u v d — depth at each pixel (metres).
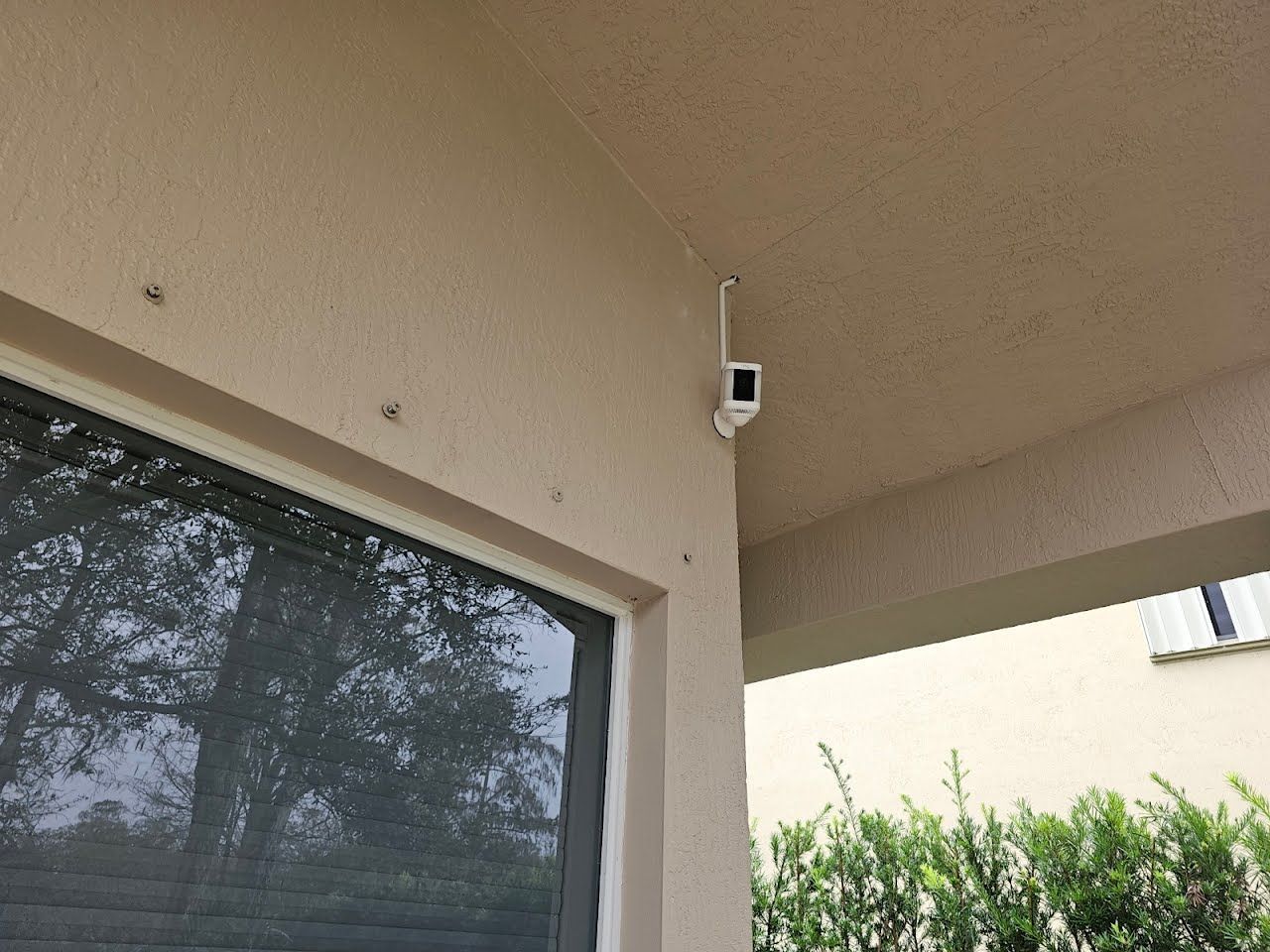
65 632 0.90
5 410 0.92
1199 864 2.53
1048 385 2.07
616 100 1.70
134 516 0.99
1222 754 3.45
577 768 1.36
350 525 1.19
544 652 1.38
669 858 1.30
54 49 0.94
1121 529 1.99
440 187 1.37
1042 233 1.82
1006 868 2.87
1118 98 1.61
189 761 0.95
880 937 3.03
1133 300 1.89
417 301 1.26
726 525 1.73
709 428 1.80
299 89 1.20
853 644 2.65
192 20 1.09
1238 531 1.90
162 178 1.00
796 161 1.77
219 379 0.99
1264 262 1.78
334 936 1.00
